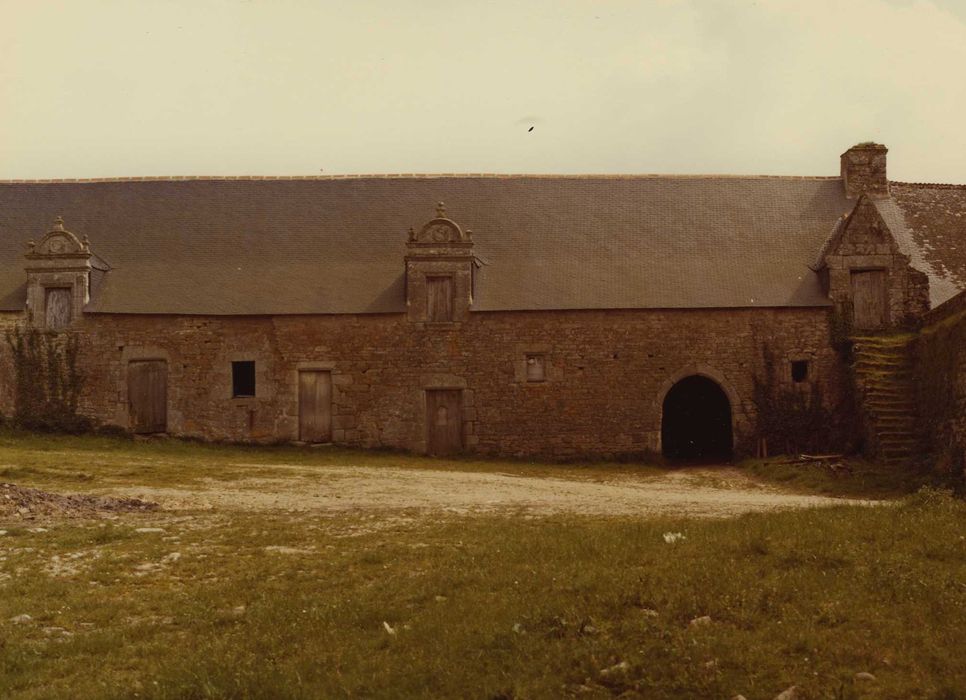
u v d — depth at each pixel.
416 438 28.08
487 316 28.28
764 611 9.34
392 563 12.18
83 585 11.42
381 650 9.04
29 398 28.39
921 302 28.27
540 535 13.32
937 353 23.94
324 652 9.01
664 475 26.20
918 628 8.79
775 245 30.16
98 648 9.30
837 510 13.78
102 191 31.77
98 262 29.22
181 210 31.17
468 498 19.00
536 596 10.03
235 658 8.83
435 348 28.23
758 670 8.12
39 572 11.91
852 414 27.23
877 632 8.74
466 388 28.14
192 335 28.44
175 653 9.16
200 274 29.39
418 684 8.17
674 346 28.19
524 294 28.52
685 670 8.15
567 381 28.09
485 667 8.44
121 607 10.56
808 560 10.72
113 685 8.38
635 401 28.03
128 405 28.36
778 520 12.94
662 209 31.17
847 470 24.67
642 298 28.28
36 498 16.19
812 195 31.75
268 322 28.45
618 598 9.65
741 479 25.34
